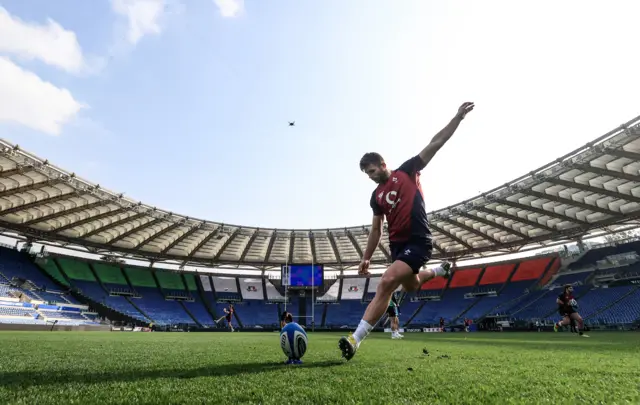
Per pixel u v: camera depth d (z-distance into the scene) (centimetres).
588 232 3136
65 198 2800
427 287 4644
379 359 407
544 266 3953
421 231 339
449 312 4197
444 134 353
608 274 3319
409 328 4200
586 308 3122
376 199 371
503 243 3709
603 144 2241
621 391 208
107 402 179
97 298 3869
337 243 4366
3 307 2823
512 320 3531
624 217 2708
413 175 355
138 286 4338
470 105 349
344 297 4950
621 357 429
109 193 2955
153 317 4053
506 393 201
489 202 3080
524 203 2967
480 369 309
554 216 3009
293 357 374
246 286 4944
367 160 366
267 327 4369
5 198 2583
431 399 185
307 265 4100
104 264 4212
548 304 3453
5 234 3281
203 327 4144
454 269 4609
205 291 4747
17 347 625
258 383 234
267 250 4438
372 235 390
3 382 237
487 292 4184
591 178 2477
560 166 2511
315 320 4684
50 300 3406
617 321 2802
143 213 3331
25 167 2419
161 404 175
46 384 230
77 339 1026
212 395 196
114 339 1077
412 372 289
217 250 4253
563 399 186
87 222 3166
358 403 177
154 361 388
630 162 2241
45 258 3728
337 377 260
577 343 802
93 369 312
